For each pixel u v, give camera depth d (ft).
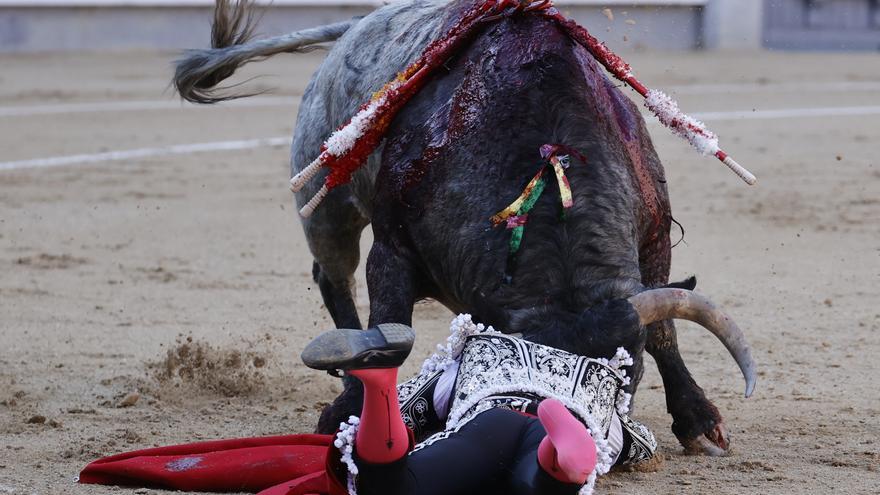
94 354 54.90
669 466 38.63
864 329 59.93
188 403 46.80
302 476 33.40
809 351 55.67
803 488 36.24
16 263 76.95
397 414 27.66
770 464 38.86
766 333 59.21
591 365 30.96
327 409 38.29
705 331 59.67
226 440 36.11
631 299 31.91
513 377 30.55
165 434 42.27
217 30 55.52
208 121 148.25
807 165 114.42
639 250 37.55
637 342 31.83
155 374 50.03
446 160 35.88
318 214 46.65
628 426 34.12
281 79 186.70
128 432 41.50
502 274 33.42
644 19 211.61
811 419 44.65
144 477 35.29
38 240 84.38
